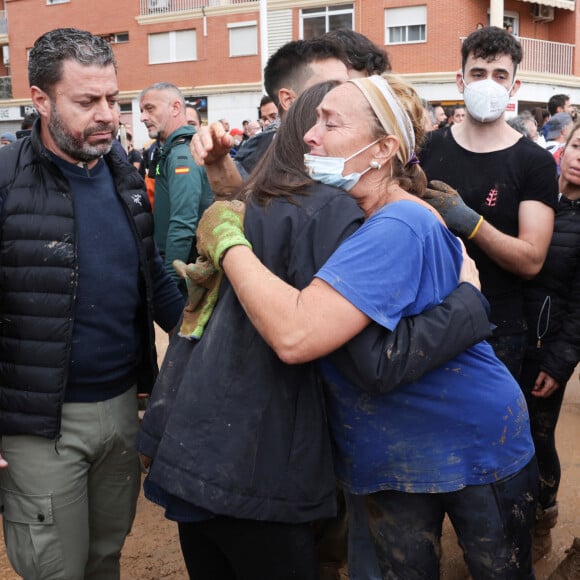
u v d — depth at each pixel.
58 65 2.10
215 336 1.75
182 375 1.86
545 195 2.78
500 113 2.80
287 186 1.76
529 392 3.09
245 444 1.69
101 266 2.30
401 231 1.64
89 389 2.32
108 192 2.36
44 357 2.18
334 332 1.56
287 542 1.77
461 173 2.89
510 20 25.25
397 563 1.91
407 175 1.95
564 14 26.05
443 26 23.00
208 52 26.66
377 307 1.58
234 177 2.19
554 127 7.77
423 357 1.64
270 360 1.72
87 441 2.31
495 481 1.83
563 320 2.98
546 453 3.10
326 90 1.89
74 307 2.21
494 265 2.79
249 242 1.74
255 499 1.69
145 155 6.53
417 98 1.85
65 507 2.27
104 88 2.15
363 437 1.82
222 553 2.03
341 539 2.54
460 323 1.69
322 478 1.77
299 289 1.69
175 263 1.92
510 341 2.85
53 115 2.14
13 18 30.34
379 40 23.86
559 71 26.00
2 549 3.36
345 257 1.60
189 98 27.16
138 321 2.51
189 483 1.69
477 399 1.79
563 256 2.93
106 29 28.38
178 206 4.01
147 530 3.57
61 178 2.21
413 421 1.78
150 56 27.80
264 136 2.86
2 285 2.19
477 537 1.85
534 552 3.19
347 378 1.77
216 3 27.02
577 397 5.14
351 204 1.73
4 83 32.06
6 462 2.19
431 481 1.79
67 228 2.20
